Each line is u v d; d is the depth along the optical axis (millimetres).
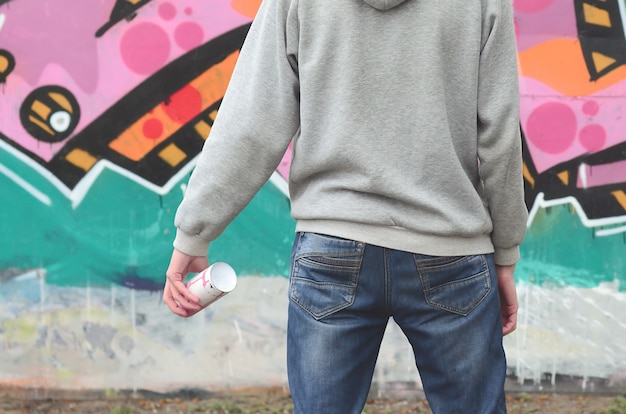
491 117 1792
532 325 3771
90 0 3621
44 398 3771
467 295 1845
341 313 1842
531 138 3697
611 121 3676
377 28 1771
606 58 3648
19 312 3740
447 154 1775
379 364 3795
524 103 3682
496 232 1928
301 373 1872
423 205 1766
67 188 3695
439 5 1764
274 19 1859
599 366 3766
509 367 3795
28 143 3676
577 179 3703
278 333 3775
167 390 3789
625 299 3736
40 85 3654
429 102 1766
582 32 3646
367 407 3711
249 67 1894
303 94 1817
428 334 1854
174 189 3709
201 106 3688
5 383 3762
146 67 3662
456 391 1876
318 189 1843
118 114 3674
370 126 1777
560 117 3682
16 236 3709
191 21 3652
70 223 3711
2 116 3660
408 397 3791
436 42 1764
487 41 1794
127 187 3705
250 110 1835
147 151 3691
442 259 1807
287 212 3736
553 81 3670
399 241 1789
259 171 1854
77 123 3672
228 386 3793
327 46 1786
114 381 3779
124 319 3756
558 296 3756
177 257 1963
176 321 3766
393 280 1813
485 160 1823
